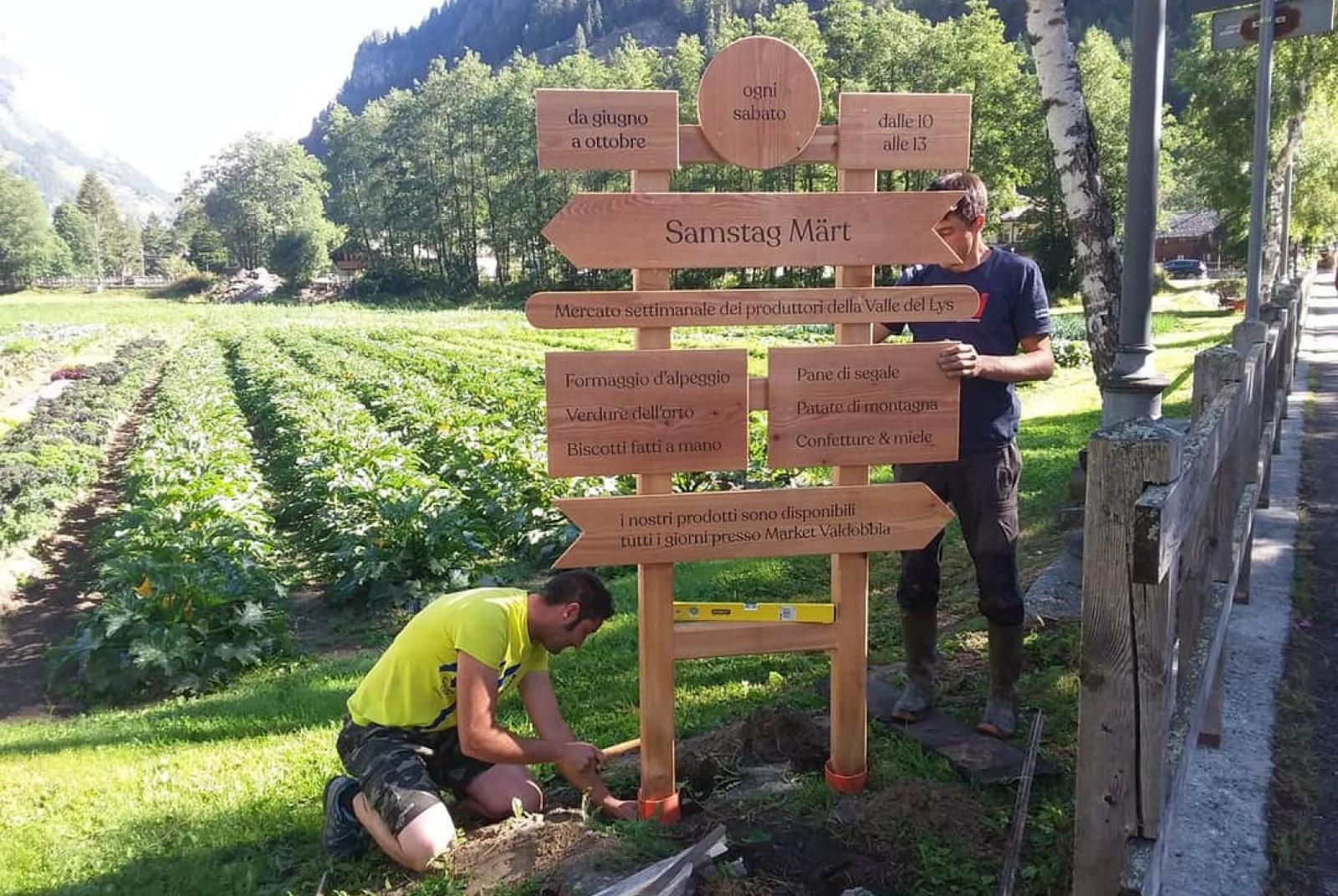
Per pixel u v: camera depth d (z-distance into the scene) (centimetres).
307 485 1272
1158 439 221
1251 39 879
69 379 3325
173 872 411
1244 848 344
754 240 356
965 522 428
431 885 346
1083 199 697
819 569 793
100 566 1182
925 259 366
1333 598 584
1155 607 225
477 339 4062
